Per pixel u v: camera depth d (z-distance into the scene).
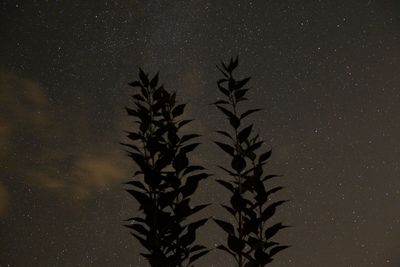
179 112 1.42
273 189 1.25
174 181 1.23
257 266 1.21
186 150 1.27
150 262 1.16
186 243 1.23
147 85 1.42
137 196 1.19
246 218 1.25
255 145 1.33
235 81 1.41
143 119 1.35
